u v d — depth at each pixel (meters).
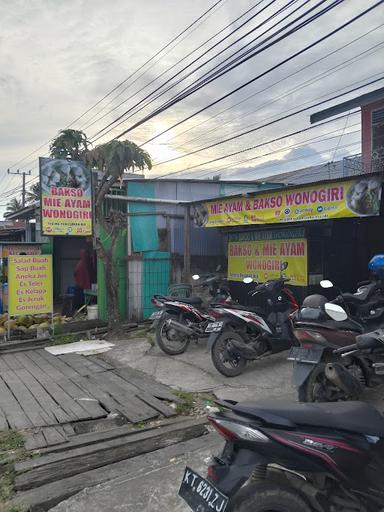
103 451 4.04
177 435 4.38
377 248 8.44
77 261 14.80
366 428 2.46
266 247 9.30
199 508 2.28
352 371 4.61
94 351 8.10
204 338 8.20
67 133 9.20
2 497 3.39
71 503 3.29
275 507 2.30
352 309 5.76
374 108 12.88
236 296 10.02
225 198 8.65
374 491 2.46
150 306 10.52
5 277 11.79
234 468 2.34
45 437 4.36
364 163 13.11
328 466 2.37
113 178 9.39
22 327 9.49
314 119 12.30
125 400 5.36
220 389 5.73
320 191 6.90
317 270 8.56
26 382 6.25
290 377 6.09
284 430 2.35
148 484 3.49
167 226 10.86
